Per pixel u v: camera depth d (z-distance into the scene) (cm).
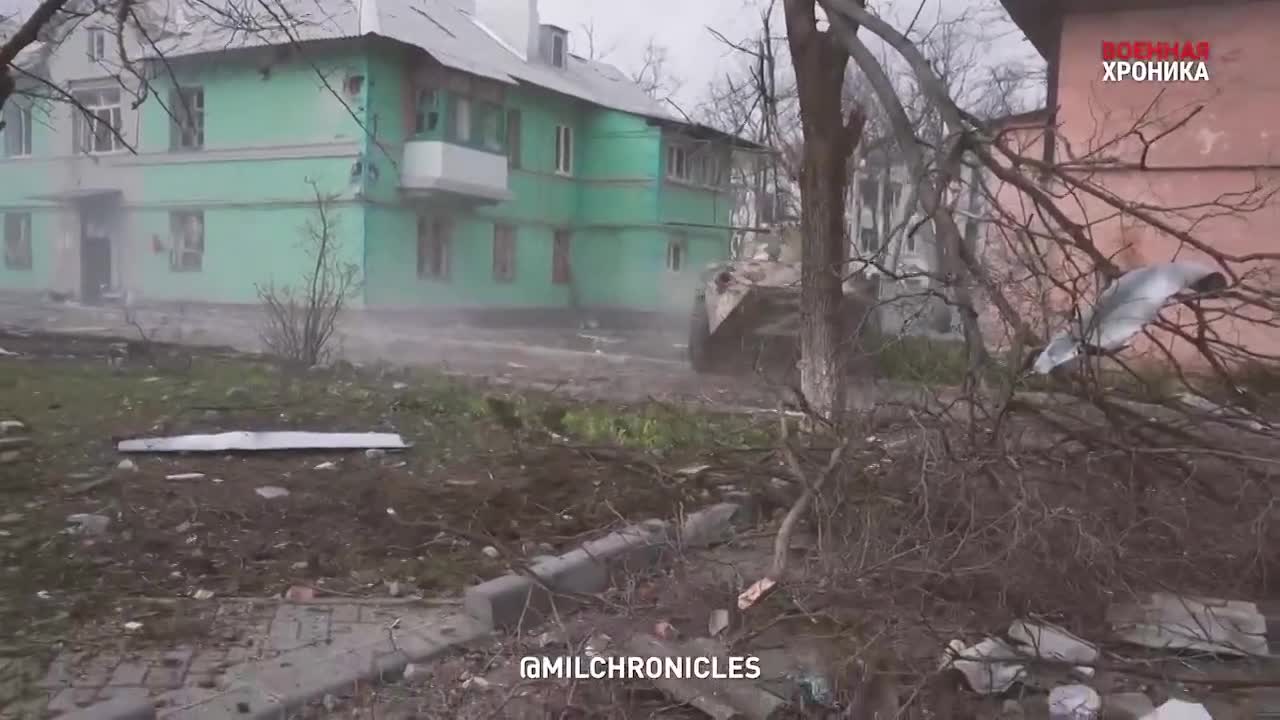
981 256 475
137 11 991
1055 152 629
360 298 2150
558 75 2877
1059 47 1296
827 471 420
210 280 2364
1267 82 1191
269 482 596
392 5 2312
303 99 2195
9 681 324
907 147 500
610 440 736
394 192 2225
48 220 2664
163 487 570
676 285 2880
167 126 2391
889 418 446
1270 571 434
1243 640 381
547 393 991
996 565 373
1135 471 444
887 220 1236
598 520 546
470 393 968
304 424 780
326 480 608
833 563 387
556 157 2758
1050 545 385
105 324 1886
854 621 357
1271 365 476
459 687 345
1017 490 395
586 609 430
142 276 2478
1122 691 347
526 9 2803
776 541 396
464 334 2095
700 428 774
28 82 1711
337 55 2150
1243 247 1178
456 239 2419
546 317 2761
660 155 2772
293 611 409
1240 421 447
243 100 2272
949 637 355
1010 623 372
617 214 2828
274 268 2269
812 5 759
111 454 650
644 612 390
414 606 423
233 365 1138
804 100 759
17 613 382
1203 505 439
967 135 479
